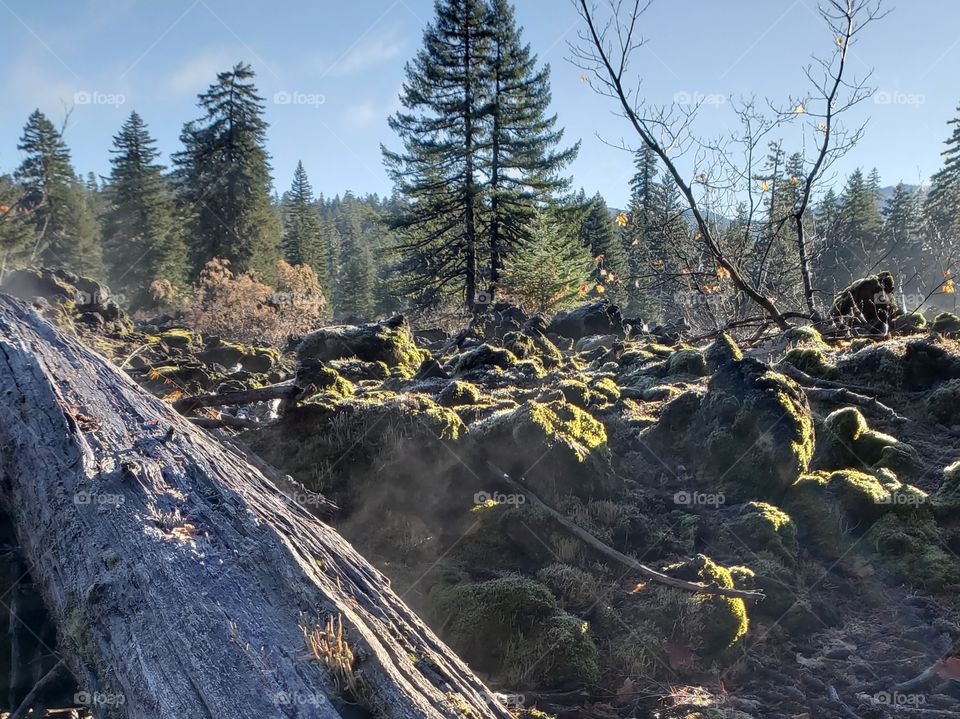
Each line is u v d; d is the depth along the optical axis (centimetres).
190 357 995
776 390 570
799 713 334
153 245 4375
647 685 354
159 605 259
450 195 3145
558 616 377
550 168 3200
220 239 4100
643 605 399
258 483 367
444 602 390
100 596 269
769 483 534
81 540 296
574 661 354
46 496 323
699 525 495
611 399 729
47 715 320
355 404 534
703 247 1327
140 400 423
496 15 3066
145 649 245
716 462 562
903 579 449
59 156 4138
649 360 943
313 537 322
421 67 3109
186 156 4222
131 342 967
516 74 3109
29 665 338
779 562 450
